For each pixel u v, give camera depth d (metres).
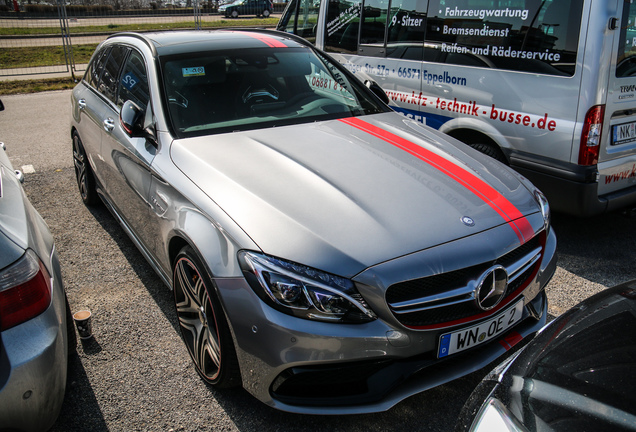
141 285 3.56
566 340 1.68
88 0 17.70
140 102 3.31
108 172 3.75
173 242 2.70
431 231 2.21
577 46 3.54
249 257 2.12
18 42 17.75
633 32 3.57
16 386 1.79
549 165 3.83
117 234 4.33
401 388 2.18
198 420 2.39
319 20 5.97
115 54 4.07
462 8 4.24
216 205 2.38
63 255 3.98
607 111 3.60
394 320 2.06
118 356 2.85
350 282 2.03
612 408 1.39
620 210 4.04
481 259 2.19
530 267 2.50
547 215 2.64
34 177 5.77
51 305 1.97
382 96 3.88
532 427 1.41
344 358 2.04
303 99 3.43
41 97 10.95
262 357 2.10
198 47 3.52
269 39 3.86
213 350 2.43
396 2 4.88
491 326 2.30
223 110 3.17
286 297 2.03
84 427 2.37
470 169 2.75
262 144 2.85
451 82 4.45
